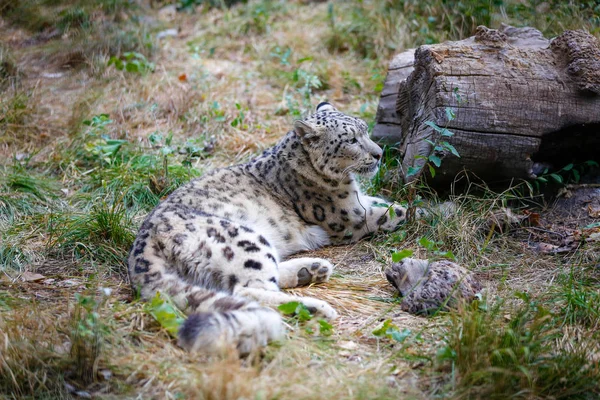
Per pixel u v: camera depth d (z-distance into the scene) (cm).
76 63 1400
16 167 1019
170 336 613
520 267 761
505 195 853
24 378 552
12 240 838
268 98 1288
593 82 825
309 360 576
